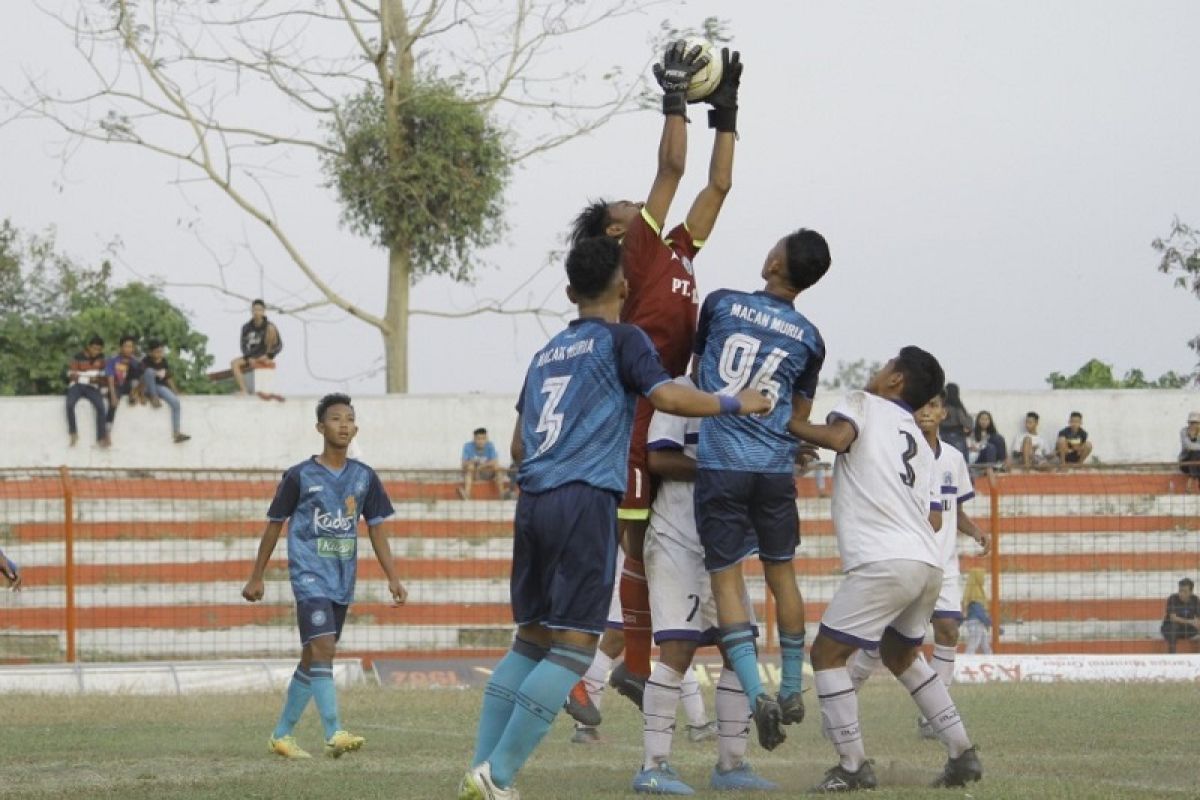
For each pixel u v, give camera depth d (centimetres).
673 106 1167
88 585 3136
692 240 1208
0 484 3159
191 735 1648
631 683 1269
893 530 1124
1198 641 2945
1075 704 1880
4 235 4888
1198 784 1180
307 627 1490
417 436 3422
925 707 1158
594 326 1002
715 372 1127
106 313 4538
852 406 1134
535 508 988
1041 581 3228
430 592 3228
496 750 988
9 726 1744
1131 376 4422
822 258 1144
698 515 1133
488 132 3831
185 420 3366
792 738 1602
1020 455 3447
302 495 1534
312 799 1105
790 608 1153
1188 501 3266
